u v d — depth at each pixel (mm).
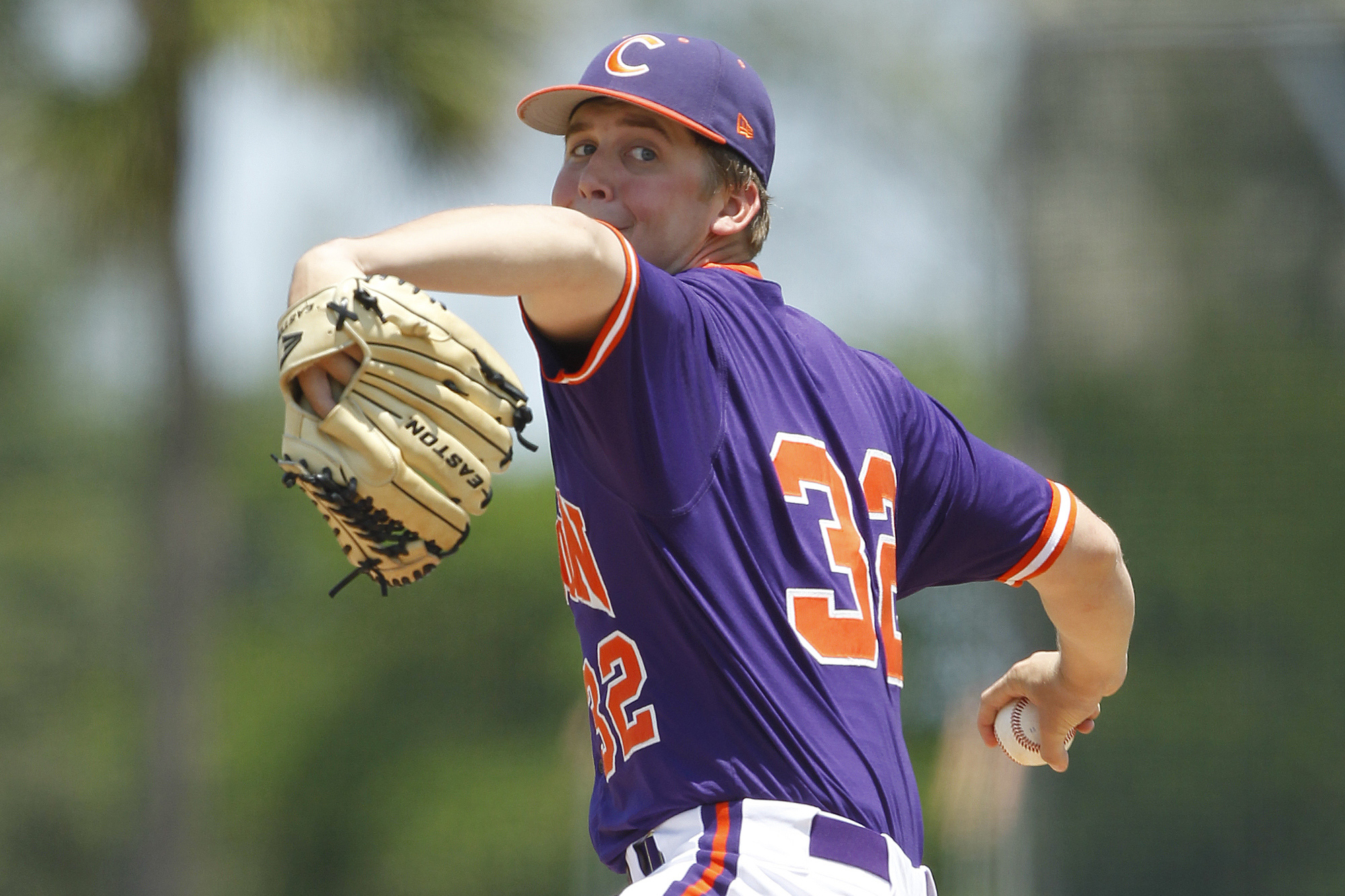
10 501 92188
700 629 7781
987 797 30703
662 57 8734
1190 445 30359
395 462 7094
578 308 7281
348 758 80000
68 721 89188
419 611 80125
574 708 25438
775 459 8078
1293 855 29203
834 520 8180
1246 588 29953
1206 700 29766
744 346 8258
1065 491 9664
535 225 7059
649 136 8781
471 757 79250
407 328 7070
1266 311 30406
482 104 41188
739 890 7438
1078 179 31219
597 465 7777
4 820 86625
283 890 79938
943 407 9539
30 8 40438
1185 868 29422
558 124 9328
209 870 78250
